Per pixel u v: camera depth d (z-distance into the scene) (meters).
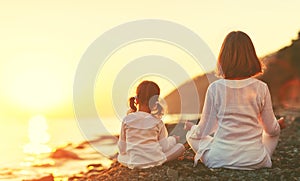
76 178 7.95
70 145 14.04
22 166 10.81
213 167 5.60
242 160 5.45
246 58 5.44
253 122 5.48
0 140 18.56
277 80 19.73
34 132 22.80
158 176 5.48
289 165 5.88
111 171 6.16
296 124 10.38
